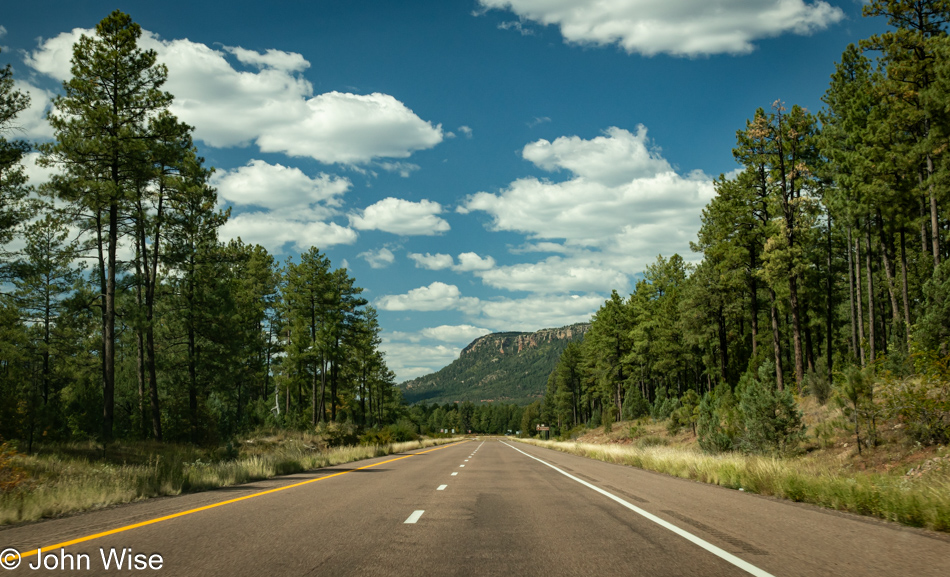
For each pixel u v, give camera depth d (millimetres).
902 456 18312
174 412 36875
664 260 75438
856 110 39438
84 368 44156
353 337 74688
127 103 31984
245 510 9984
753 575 5465
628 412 66875
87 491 11500
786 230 38469
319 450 37219
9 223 28984
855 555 6328
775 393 24688
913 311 36750
